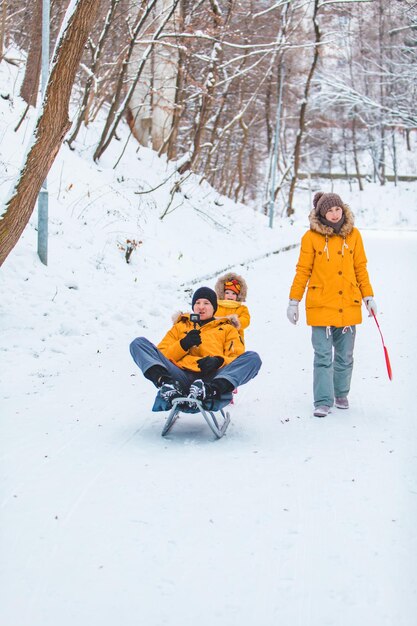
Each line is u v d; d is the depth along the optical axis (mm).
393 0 32562
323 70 41500
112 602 3342
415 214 48031
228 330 6223
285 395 7164
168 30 18672
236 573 3607
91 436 5750
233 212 23281
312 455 5348
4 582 3508
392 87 39031
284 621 3207
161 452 5402
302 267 6582
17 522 4148
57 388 7137
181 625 3172
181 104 20844
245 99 28016
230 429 6062
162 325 10141
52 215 12344
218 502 4461
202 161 25234
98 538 3959
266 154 38969
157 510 4328
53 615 3236
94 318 9773
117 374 7766
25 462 5113
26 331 8805
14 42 18656
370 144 52188
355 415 6434
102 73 19016
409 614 3260
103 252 12328
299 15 30531
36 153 7496
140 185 16984
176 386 5641
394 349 8914
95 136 18594
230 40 23594
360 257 6590
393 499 4516
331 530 4086
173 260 14195
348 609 3303
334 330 6633
